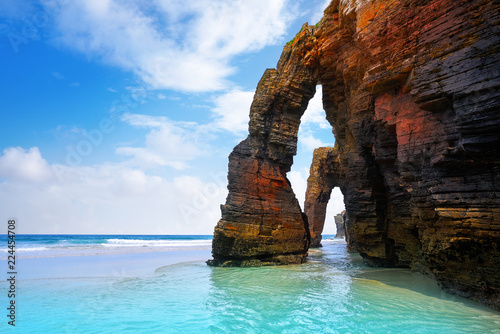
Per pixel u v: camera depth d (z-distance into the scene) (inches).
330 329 377.4
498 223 420.8
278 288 633.0
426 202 540.4
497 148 428.8
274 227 1070.4
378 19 659.4
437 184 511.8
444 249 495.5
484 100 429.7
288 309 471.2
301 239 1120.8
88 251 1692.9
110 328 381.4
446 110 518.0
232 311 459.5
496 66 420.5
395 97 639.1
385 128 701.9
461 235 468.1
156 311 460.4
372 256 964.6
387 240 928.3
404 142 594.6
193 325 394.3
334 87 1122.0
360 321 408.2
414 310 456.4
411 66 559.5
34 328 379.9
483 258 457.1
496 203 428.1
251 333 365.7
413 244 826.2
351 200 974.4
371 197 919.0
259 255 1021.2
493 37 430.0
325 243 3171.8
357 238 991.0
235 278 757.3
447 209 481.7
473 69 446.9
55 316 433.1
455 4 488.7
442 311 447.5
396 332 365.4
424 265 729.6
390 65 609.3
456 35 481.1
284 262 1040.8
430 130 544.4
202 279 745.0
